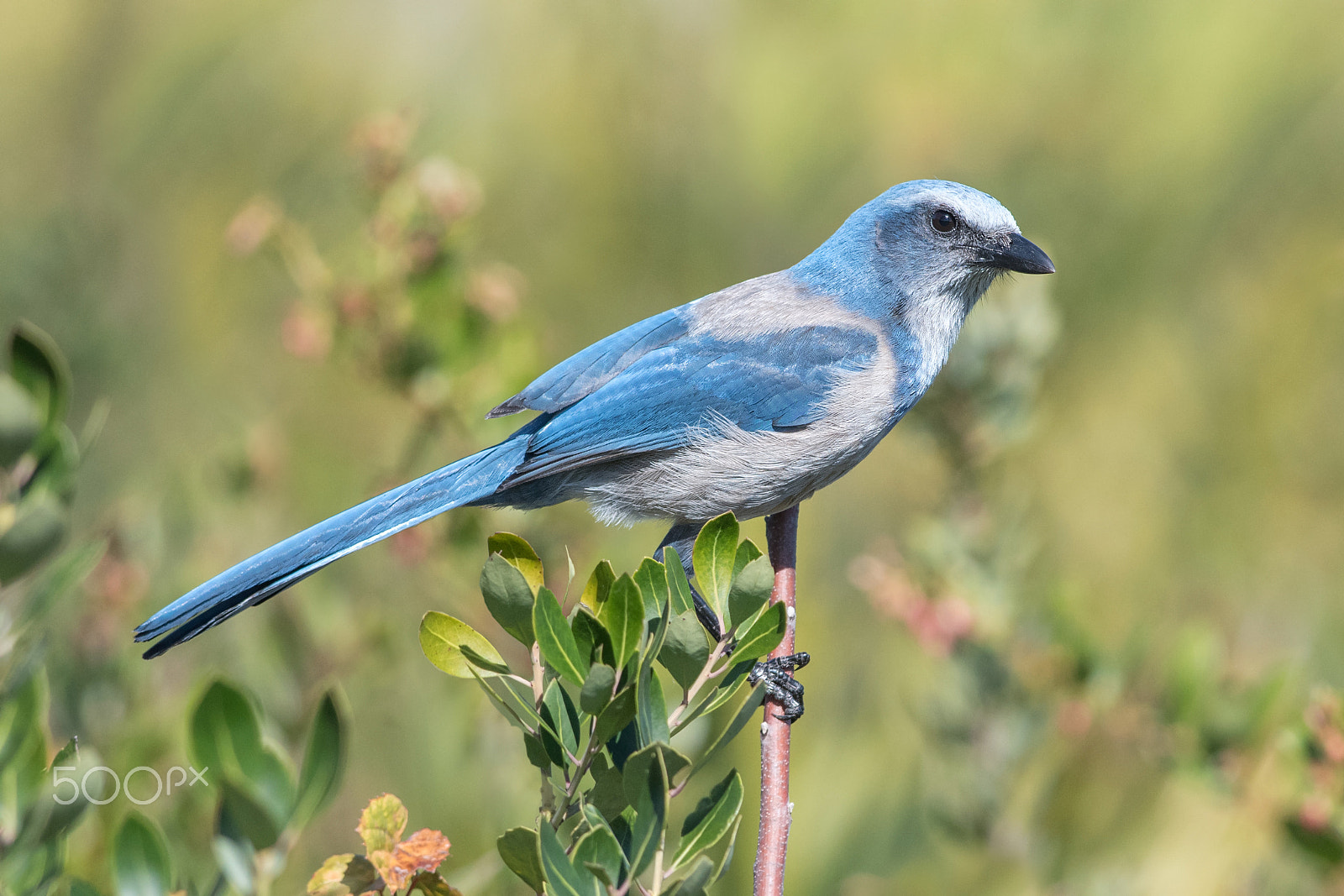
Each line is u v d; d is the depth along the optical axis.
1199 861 9.65
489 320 10.98
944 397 10.87
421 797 9.76
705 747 9.13
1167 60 13.74
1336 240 13.65
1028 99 13.88
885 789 10.27
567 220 13.37
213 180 13.53
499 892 8.57
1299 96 13.57
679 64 13.45
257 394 13.27
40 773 5.60
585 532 11.24
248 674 10.06
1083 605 11.09
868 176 13.80
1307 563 13.73
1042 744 10.21
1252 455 13.95
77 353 13.22
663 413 9.61
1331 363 13.98
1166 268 13.88
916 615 10.30
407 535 10.77
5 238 13.72
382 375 10.89
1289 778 8.95
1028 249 10.12
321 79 13.30
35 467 5.95
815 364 9.75
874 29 13.86
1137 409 14.05
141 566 9.73
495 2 13.22
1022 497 11.06
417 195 10.76
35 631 6.59
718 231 13.58
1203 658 9.61
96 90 14.00
